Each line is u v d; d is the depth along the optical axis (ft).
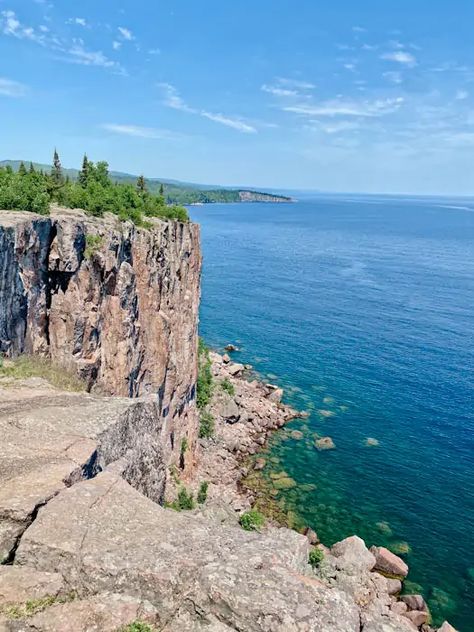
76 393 69.97
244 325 358.02
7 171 144.25
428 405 244.83
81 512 43.70
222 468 196.24
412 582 146.10
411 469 198.80
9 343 83.76
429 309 395.14
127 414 64.49
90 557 39.19
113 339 116.47
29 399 65.26
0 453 51.08
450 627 126.72
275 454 208.95
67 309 100.37
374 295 439.22
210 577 37.81
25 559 39.75
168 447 160.35
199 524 45.65
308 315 380.17
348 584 137.28
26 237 87.20
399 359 296.92
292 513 173.88
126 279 118.93
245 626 35.70
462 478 193.06
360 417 236.02
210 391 236.63
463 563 153.69
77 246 100.27
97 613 35.78
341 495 183.73
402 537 163.94
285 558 41.73
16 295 85.35
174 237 164.45
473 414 236.02
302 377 276.00
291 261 599.16
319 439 217.97
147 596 37.81
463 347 313.12
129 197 158.71
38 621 34.71
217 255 625.82
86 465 51.57
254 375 278.05
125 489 48.42
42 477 47.42
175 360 162.20
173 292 162.20
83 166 189.98
